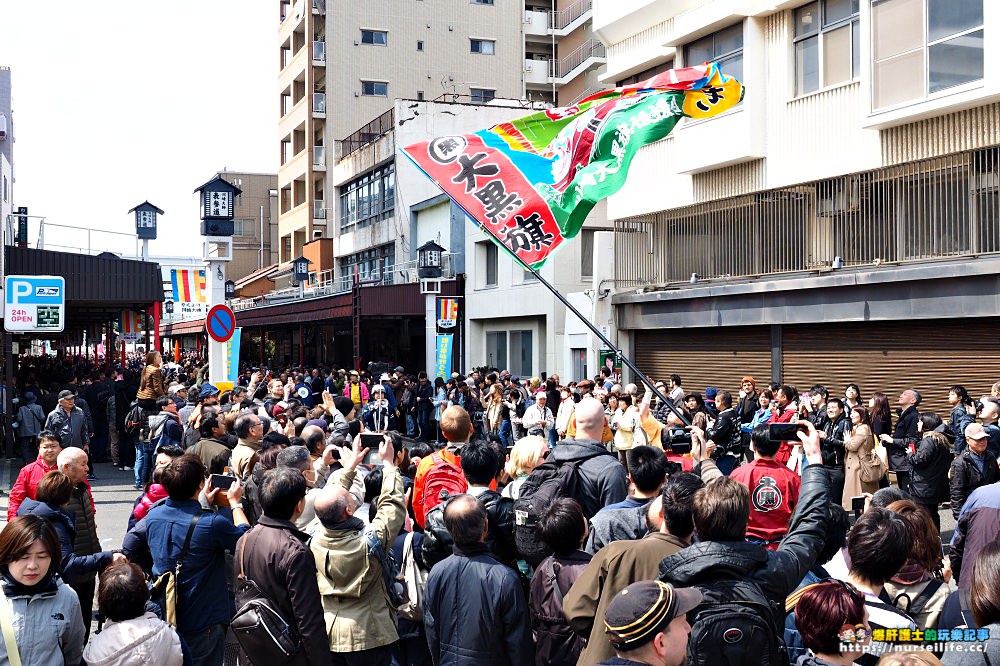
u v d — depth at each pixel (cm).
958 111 1571
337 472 670
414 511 710
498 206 952
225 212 2069
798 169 1903
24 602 454
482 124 4150
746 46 1997
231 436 973
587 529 521
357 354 3105
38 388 2194
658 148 2295
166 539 582
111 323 4047
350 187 4766
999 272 1407
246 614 492
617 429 1477
